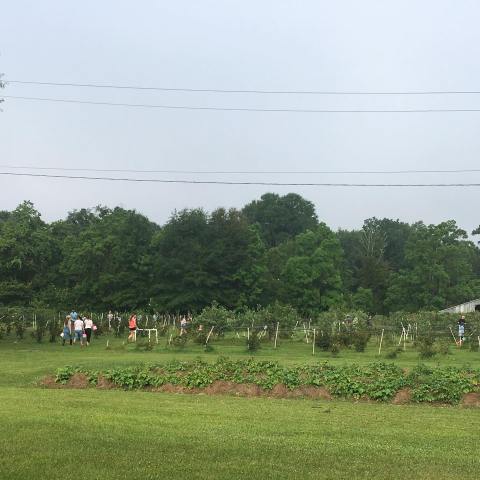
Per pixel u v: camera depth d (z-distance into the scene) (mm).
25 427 10086
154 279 76438
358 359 27328
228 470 7820
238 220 77812
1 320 43750
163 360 24359
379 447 9555
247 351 32031
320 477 7660
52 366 21984
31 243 61812
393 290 85375
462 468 8352
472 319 42375
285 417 12453
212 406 13945
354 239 124688
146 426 10633
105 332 49156
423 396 15766
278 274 90688
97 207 93750
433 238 81938
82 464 7875
